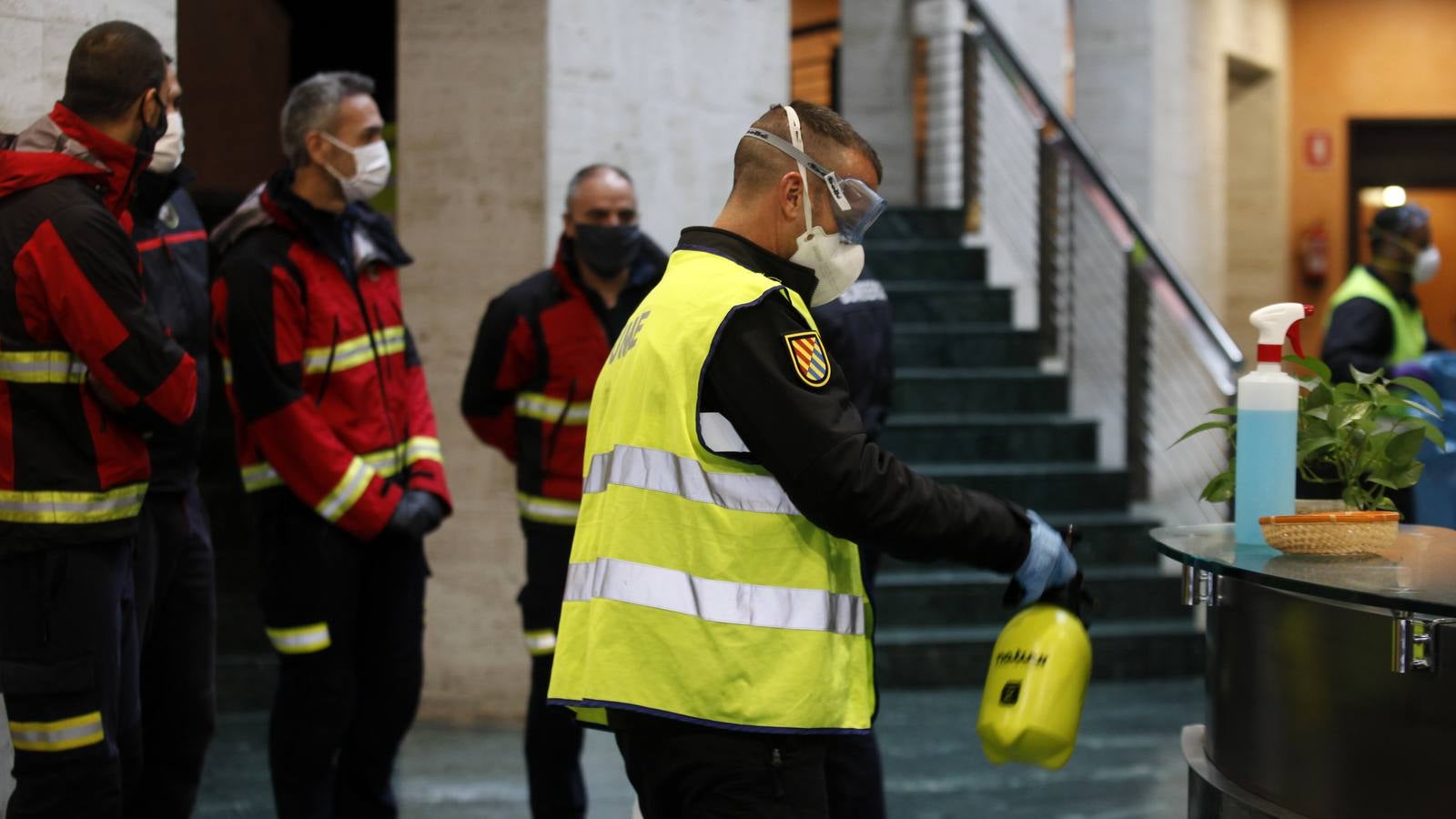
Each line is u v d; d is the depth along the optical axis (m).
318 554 5.71
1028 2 14.10
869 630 3.66
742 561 3.42
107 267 4.41
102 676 4.54
